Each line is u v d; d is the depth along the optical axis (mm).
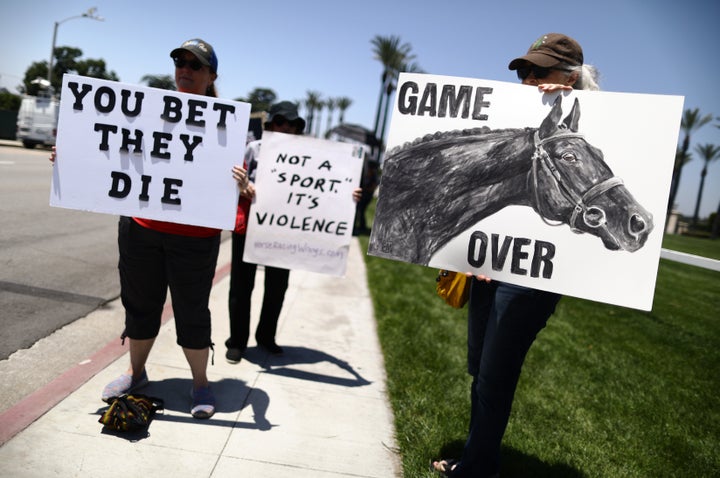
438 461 2926
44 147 28188
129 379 3223
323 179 3238
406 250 2697
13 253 6449
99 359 3711
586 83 2617
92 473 2477
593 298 2434
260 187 3236
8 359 3594
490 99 2600
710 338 6875
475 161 2617
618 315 7750
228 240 10648
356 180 3236
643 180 2373
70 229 8531
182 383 3529
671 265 14328
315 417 3344
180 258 2941
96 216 10133
